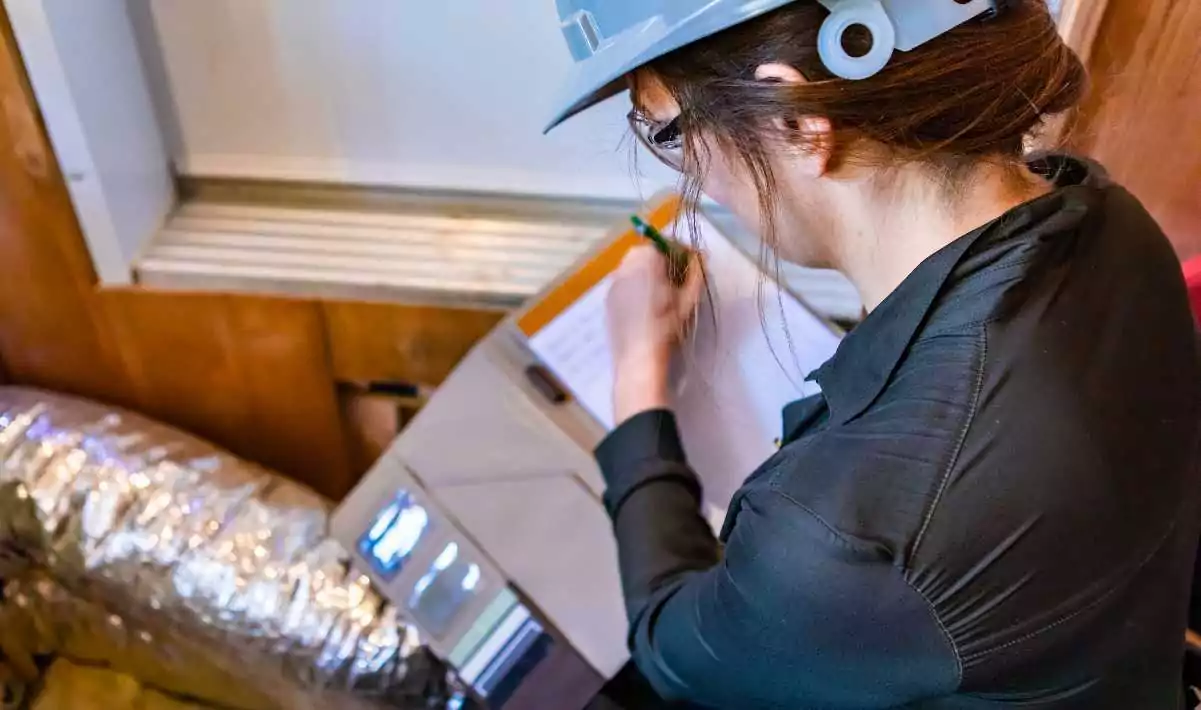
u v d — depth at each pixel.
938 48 0.50
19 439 1.21
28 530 1.20
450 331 1.15
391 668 1.12
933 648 0.49
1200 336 0.60
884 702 0.53
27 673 1.33
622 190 1.14
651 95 0.60
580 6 0.62
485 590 1.01
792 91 0.50
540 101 1.08
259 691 1.21
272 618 1.15
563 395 0.98
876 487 0.50
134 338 1.21
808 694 0.56
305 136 1.15
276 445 1.33
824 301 1.06
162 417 1.31
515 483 1.00
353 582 1.15
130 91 1.08
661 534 0.81
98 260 1.13
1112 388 0.51
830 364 0.58
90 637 1.28
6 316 1.21
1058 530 0.48
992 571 0.48
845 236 0.58
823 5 0.49
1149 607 0.53
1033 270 0.51
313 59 1.08
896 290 0.54
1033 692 0.52
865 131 0.51
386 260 1.13
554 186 1.15
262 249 1.15
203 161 1.18
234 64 1.09
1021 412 0.49
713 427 0.94
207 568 1.17
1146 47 0.85
